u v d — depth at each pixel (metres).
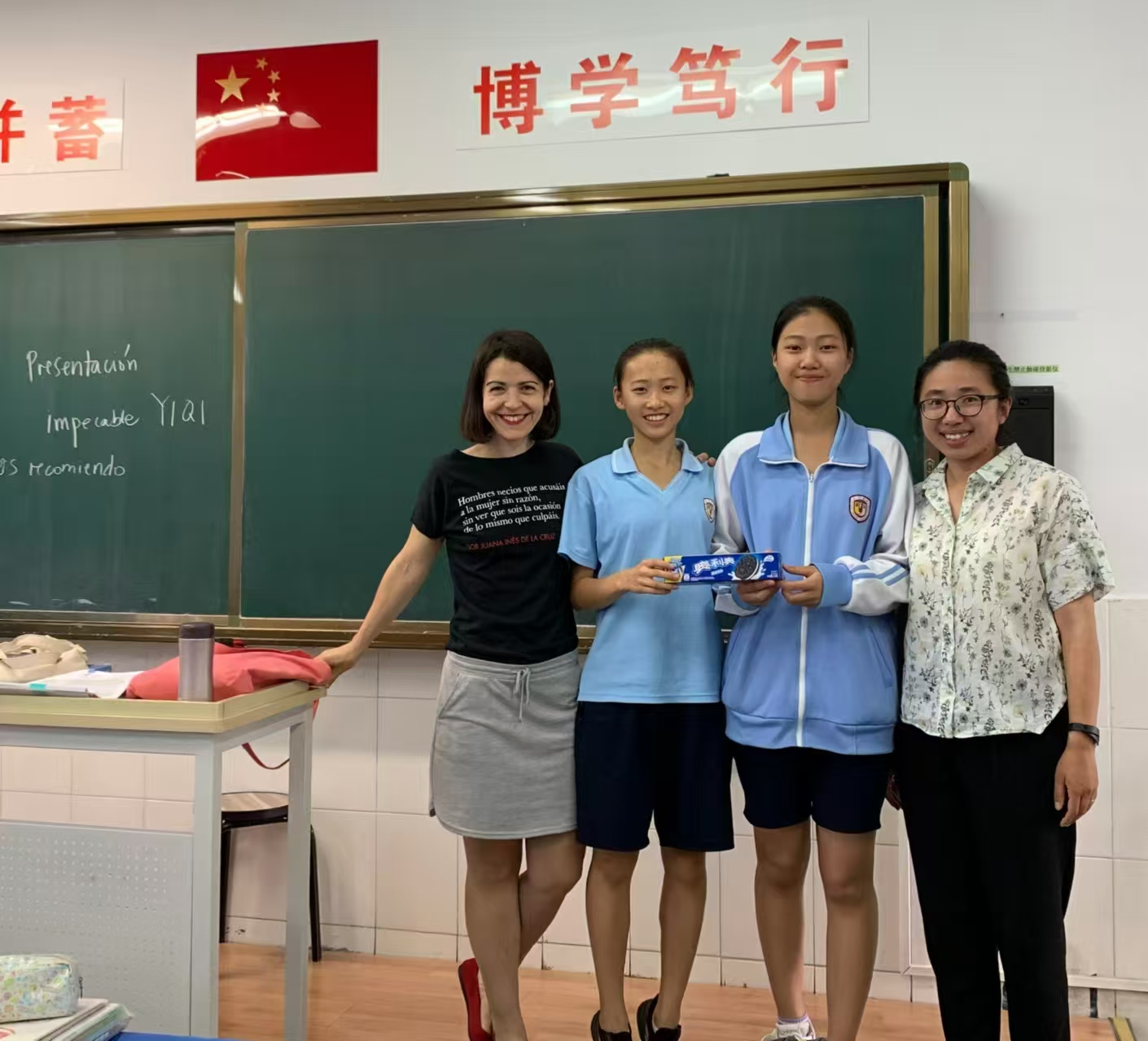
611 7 2.64
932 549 1.76
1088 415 2.41
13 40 2.91
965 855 1.73
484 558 1.98
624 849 1.88
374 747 2.74
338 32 2.77
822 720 1.79
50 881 1.78
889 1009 2.42
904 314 2.44
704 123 2.60
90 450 2.84
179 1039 1.18
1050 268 2.43
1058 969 1.64
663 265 2.55
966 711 1.68
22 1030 1.11
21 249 2.88
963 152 2.48
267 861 2.82
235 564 2.75
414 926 2.73
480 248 2.64
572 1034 2.29
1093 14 2.42
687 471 1.98
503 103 2.69
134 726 1.71
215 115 2.84
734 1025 2.33
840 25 2.53
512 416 1.96
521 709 1.94
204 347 2.78
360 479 2.70
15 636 2.86
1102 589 1.69
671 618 1.91
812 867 2.52
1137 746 2.37
